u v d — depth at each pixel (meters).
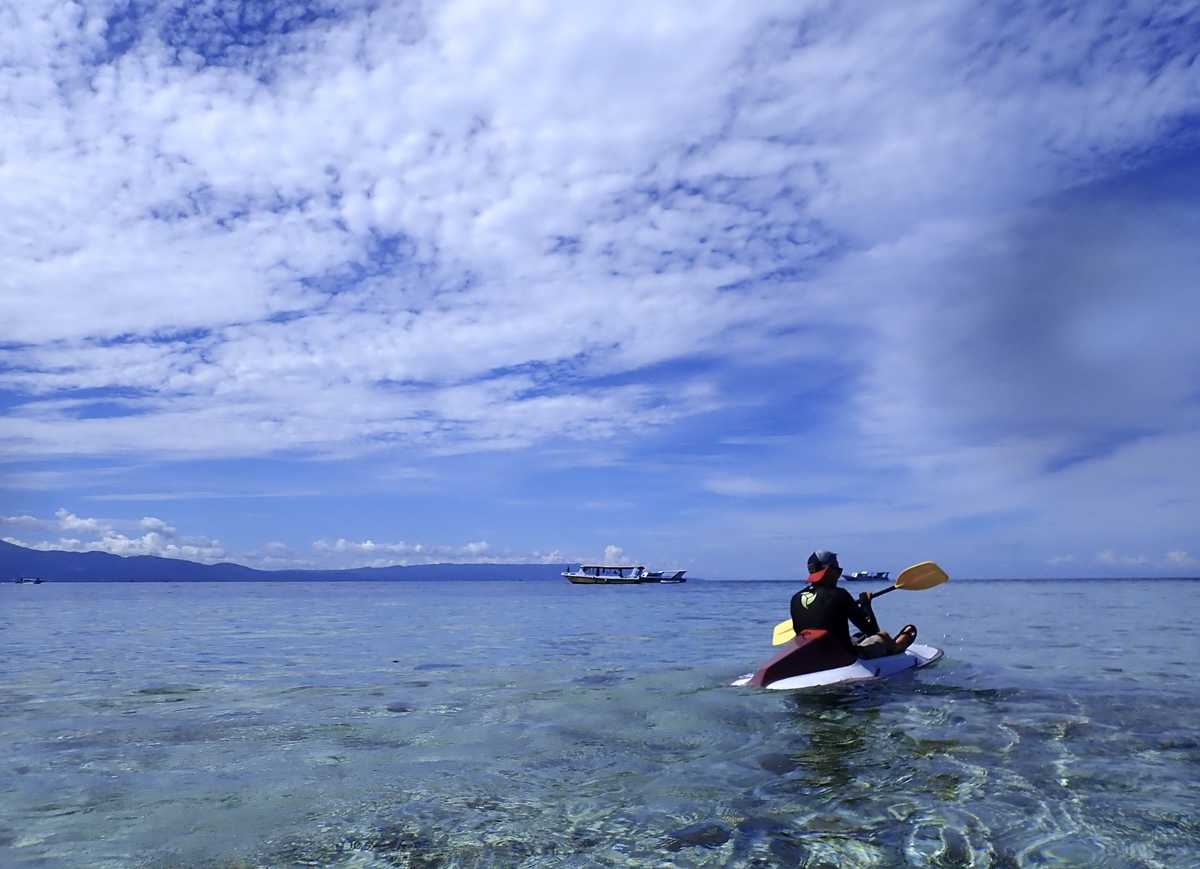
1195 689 7.14
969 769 4.39
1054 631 14.57
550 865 3.06
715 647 12.46
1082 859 3.07
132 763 4.82
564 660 10.54
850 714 6.03
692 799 3.90
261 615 26.31
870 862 3.05
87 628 19.28
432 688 7.90
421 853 3.21
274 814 3.76
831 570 8.05
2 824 3.65
